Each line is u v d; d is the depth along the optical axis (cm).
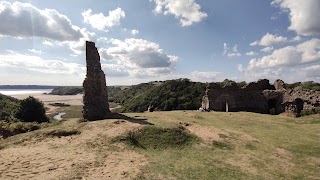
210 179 1320
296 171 1484
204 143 1877
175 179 1283
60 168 1315
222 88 4034
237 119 2864
